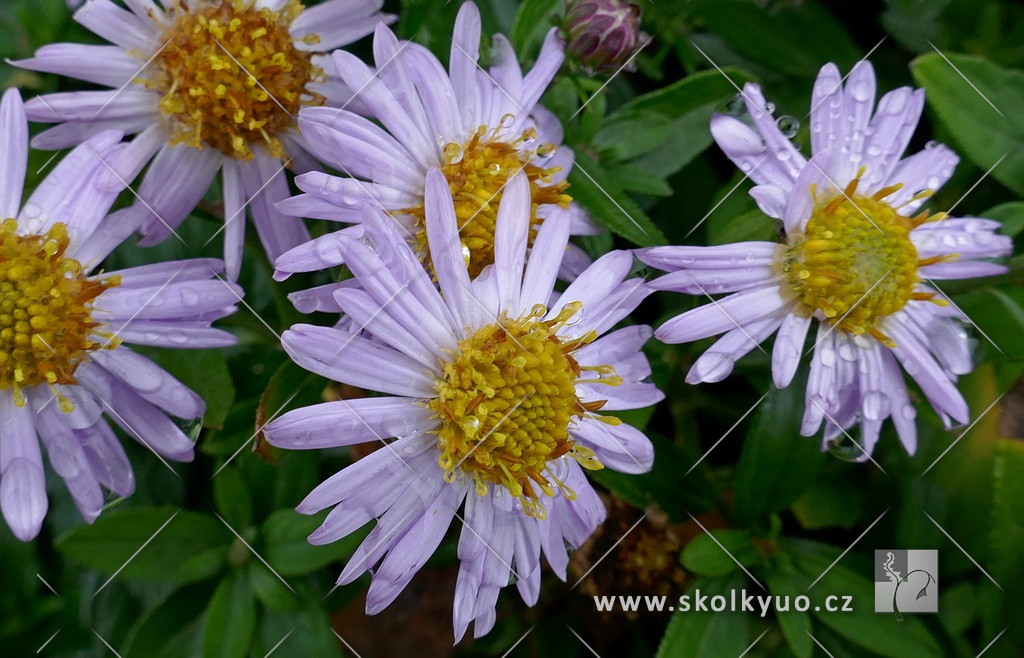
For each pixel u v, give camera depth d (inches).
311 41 4.0
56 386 3.5
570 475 3.6
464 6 3.7
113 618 4.6
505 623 4.7
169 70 3.8
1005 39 4.9
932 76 4.4
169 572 4.0
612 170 4.4
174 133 3.9
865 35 5.1
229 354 4.5
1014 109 4.4
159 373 3.6
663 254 3.7
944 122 4.5
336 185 3.5
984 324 4.3
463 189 3.6
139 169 3.8
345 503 3.3
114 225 3.6
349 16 4.0
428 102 3.7
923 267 4.0
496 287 3.5
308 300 3.5
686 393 4.7
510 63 3.9
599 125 4.4
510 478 3.4
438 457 3.4
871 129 4.1
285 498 4.2
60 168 3.6
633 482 4.2
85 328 3.5
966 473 4.3
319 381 3.9
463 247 3.6
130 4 3.8
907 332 4.0
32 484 3.4
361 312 3.2
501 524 3.5
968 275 4.1
